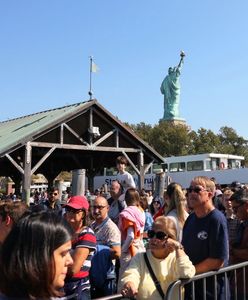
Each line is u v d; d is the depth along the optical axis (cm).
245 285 459
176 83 6569
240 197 524
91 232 462
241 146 6812
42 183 5772
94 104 1786
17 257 184
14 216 423
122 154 2005
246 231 514
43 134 1641
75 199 468
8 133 1811
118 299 368
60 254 196
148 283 389
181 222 521
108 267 565
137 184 1958
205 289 403
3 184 5159
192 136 6012
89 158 2364
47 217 198
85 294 447
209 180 447
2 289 185
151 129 6175
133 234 595
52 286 190
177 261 382
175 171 3125
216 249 420
